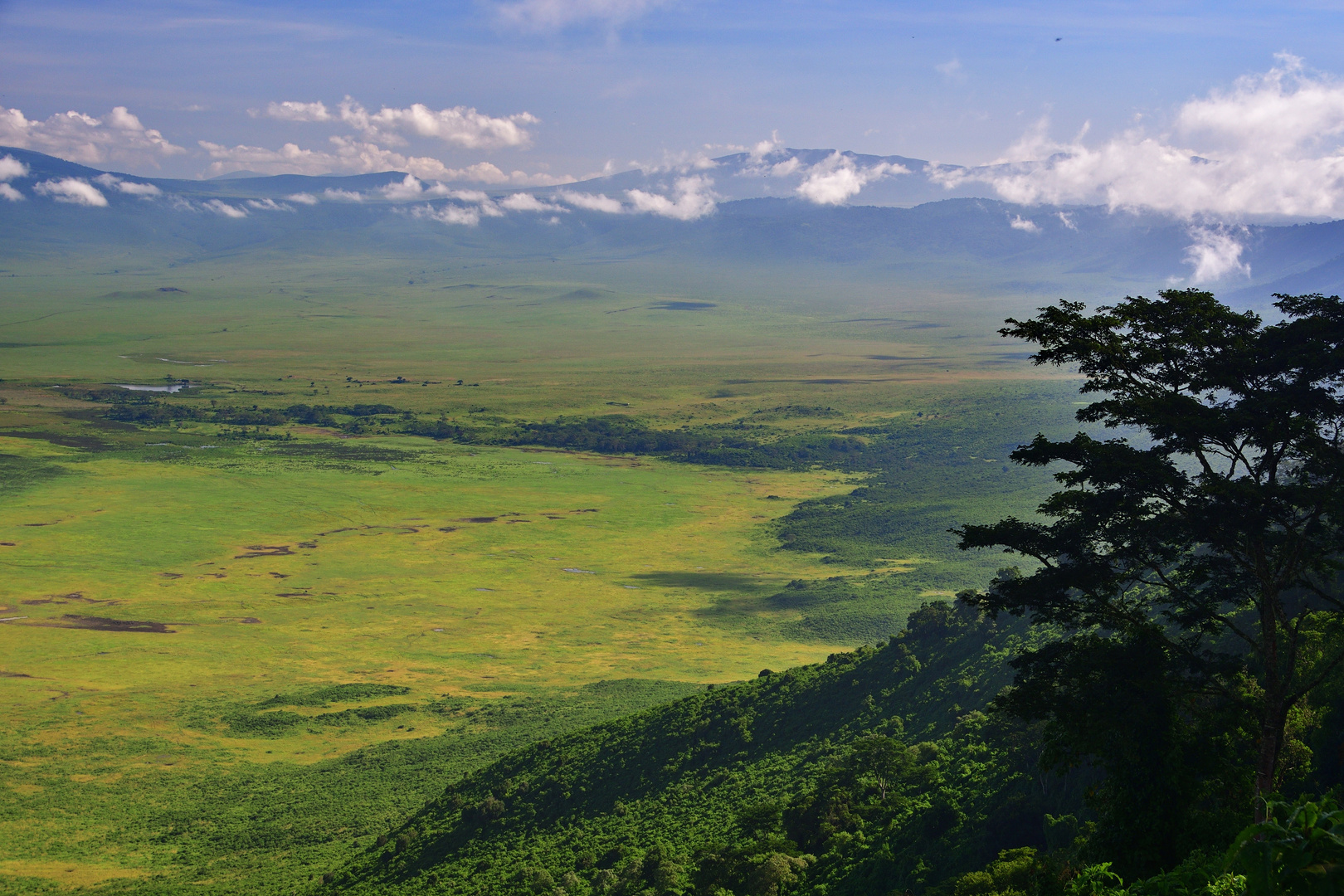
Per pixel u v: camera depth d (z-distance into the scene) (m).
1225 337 37.47
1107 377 39.78
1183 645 41.66
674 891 72.44
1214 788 36.97
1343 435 36.66
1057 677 39.12
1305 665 43.66
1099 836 36.88
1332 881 9.70
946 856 61.22
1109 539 39.34
